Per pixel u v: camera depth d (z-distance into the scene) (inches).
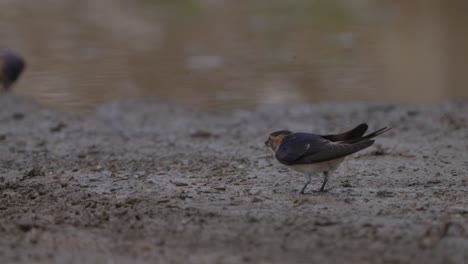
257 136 621.6
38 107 750.5
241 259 295.1
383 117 693.9
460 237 318.3
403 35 1189.1
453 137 597.9
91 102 784.9
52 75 922.7
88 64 992.2
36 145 596.1
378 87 850.1
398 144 570.9
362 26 1275.8
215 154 545.0
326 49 1080.8
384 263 289.0
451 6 1475.1
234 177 463.8
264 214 362.6
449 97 807.1
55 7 1509.6
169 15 1412.4
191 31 1248.2
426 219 350.6
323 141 389.1
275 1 1568.7
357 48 1088.2
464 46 1096.8
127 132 649.0
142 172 482.3
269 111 732.7
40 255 301.9
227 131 646.5
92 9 1481.3
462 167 489.1
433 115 693.3
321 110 731.4
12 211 378.3
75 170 492.4
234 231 333.7
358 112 718.5
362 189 424.2
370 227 336.5
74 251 308.5
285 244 313.4
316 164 392.2
